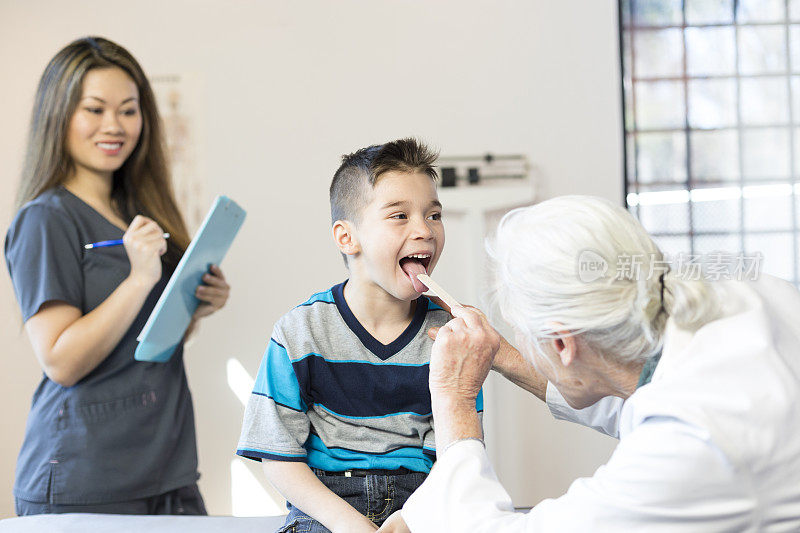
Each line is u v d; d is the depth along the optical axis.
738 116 2.95
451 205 2.83
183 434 1.90
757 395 0.78
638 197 2.96
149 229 1.75
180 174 2.86
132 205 1.98
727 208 2.96
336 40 2.88
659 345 0.88
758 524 0.79
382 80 2.88
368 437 1.20
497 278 0.97
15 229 1.77
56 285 1.72
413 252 1.22
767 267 2.95
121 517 1.42
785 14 2.94
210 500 2.84
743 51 2.95
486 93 2.88
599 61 2.88
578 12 2.88
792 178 2.94
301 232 2.87
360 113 2.88
